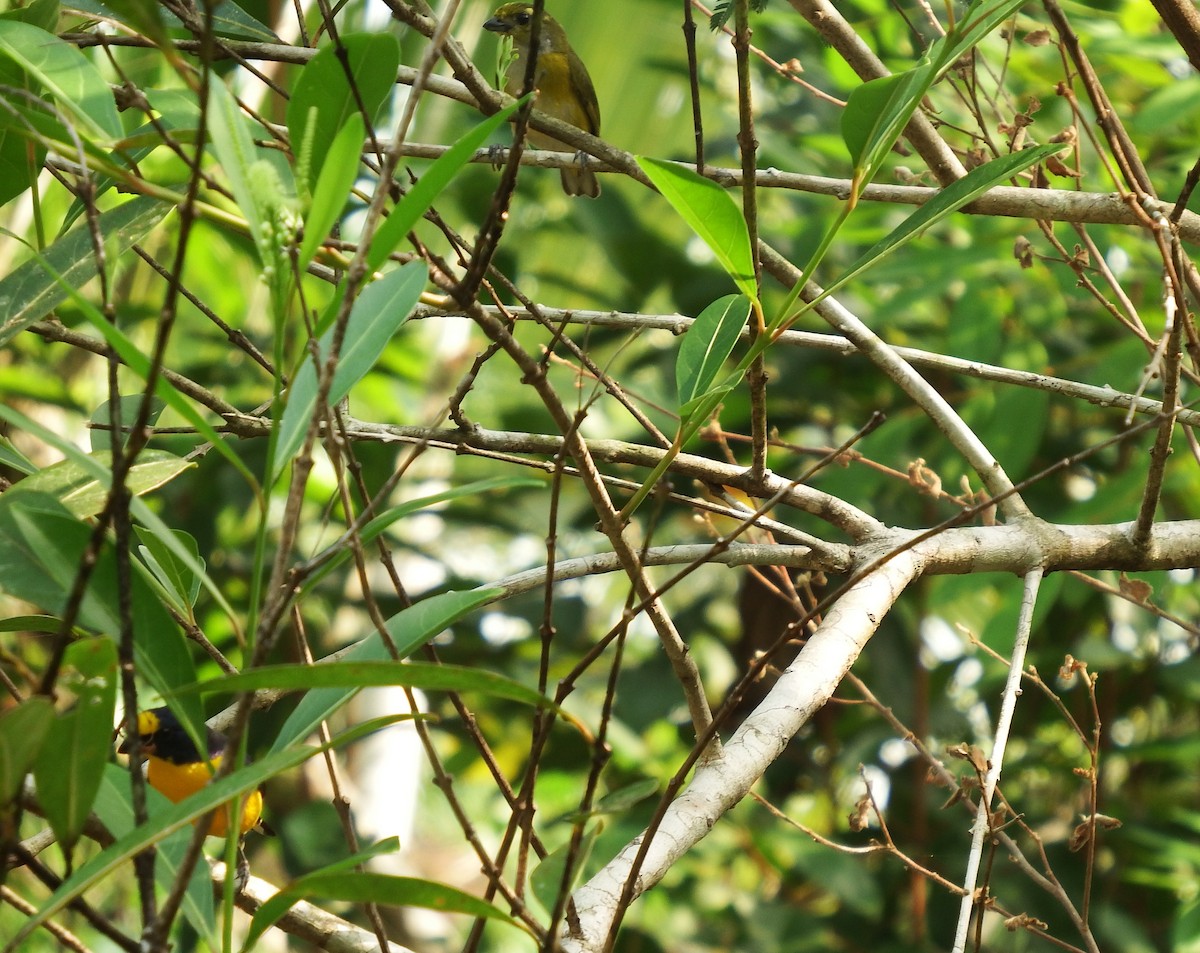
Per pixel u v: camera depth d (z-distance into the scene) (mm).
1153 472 3756
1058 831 6934
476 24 7809
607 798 1838
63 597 1928
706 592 8297
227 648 7410
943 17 5844
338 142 1760
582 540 8516
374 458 7367
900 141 4348
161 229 6414
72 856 1750
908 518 6750
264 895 3297
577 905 2596
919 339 7441
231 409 3514
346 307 1696
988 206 3732
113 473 1597
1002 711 3410
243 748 1931
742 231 2498
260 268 2135
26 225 5047
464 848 10219
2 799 1659
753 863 8461
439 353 10594
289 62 3564
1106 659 6852
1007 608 5105
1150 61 6066
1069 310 6590
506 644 8328
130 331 7078
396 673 1676
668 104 8844
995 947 6605
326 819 7590
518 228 9180
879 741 7090
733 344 2795
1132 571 4098
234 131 1872
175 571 2652
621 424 9273
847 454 4160
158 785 3949
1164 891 6801
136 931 6059
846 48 3879
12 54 2150
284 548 1677
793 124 8273
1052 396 6684
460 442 3592
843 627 3488
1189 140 6410
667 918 8445
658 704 7781
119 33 3406
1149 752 6535
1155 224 3195
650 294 8430
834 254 7539
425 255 2061
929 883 6883
